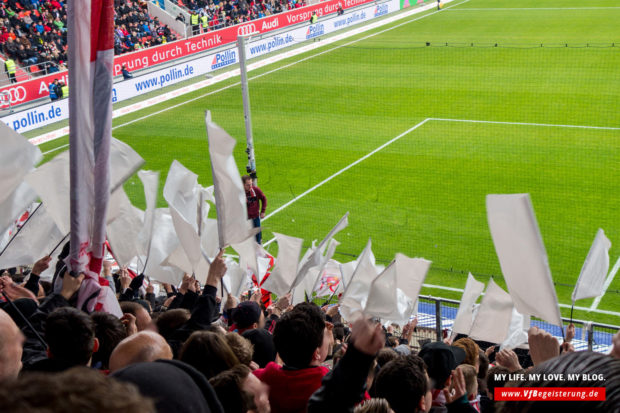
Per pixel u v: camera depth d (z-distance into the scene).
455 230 13.51
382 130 20.48
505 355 3.18
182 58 28.83
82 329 2.50
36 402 0.70
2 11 26.62
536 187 15.44
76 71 3.33
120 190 3.81
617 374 0.83
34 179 3.63
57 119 21.97
